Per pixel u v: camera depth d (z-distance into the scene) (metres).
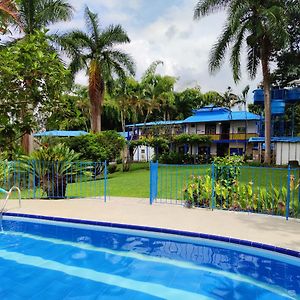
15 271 5.05
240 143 34.62
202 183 8.33
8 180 10.91
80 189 12.50
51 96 6.05
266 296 4.12
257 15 19.72
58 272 5.00
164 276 4.78
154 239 6.21
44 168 10.12
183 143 32.38
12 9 8.17
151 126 35.44
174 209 7.91
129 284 4.56
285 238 5.45
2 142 6.20
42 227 7.25
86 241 6.39
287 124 27.27
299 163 22.47
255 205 7.55
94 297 4.21
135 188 12.52
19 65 5.45
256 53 21.98
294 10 20.00
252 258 5.22
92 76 22.41
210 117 36.28
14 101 5.87
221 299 4.08
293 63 23.45
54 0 18.22
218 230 5.95
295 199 7.87
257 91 25.55
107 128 43.56
